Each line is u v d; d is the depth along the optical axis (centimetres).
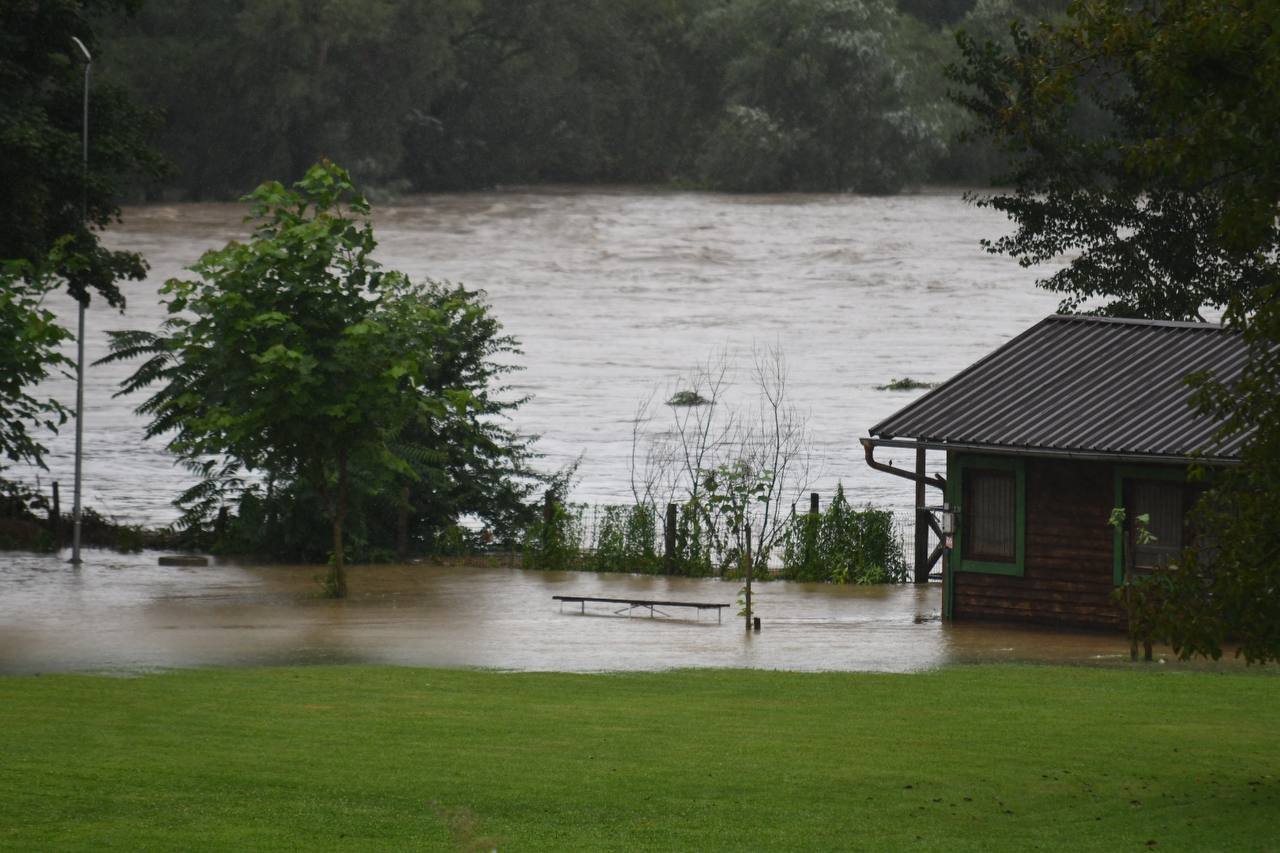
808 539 5197
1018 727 2753
